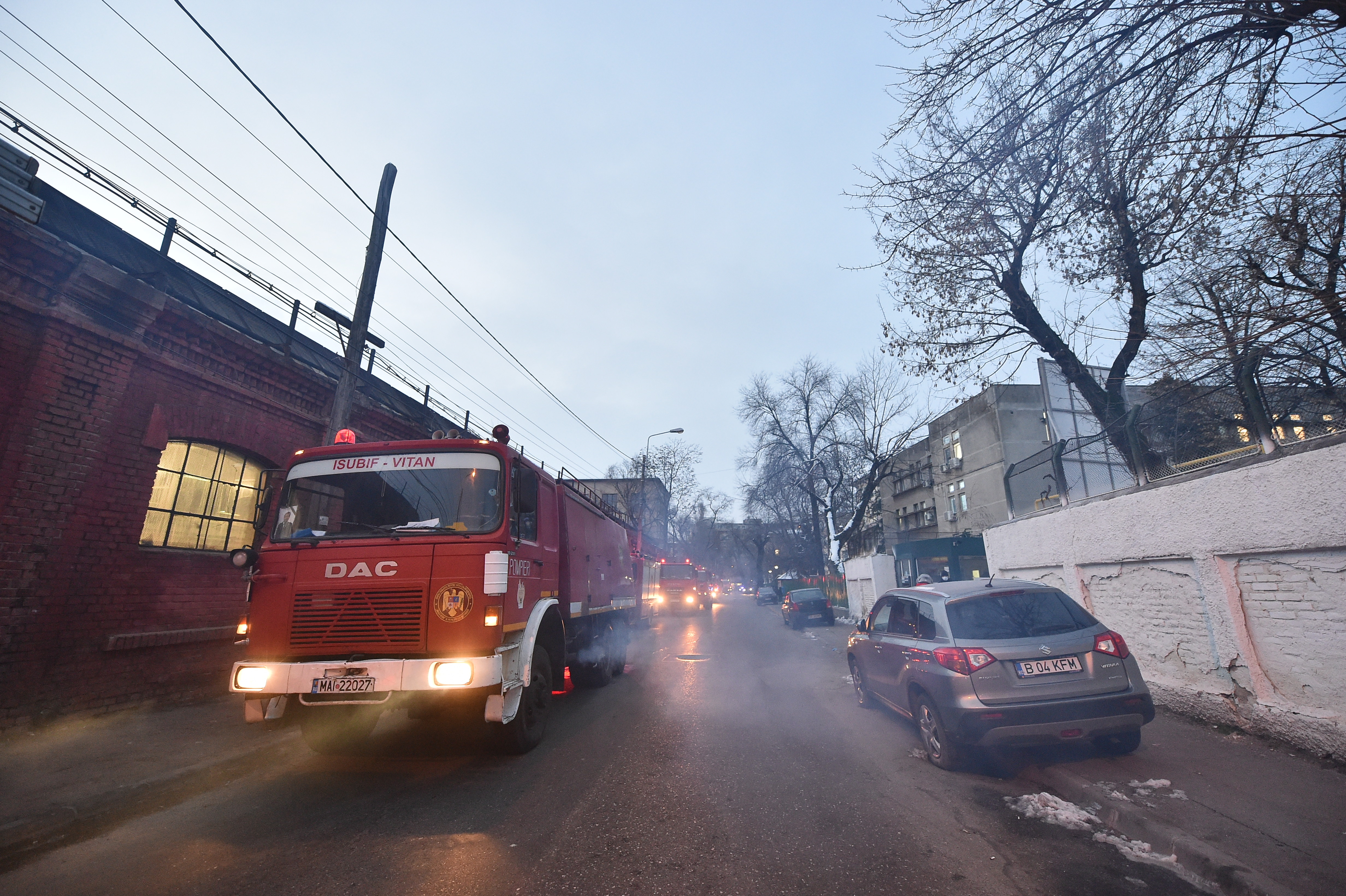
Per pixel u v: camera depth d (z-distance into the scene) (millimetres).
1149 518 6895
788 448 35469
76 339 6617
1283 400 5754
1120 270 7633
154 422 7449
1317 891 2990
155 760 5363
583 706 8523
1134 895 3160
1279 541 5277
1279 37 4145
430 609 5062
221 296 9141
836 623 24766
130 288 6957
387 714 7922
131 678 7188
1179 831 3670
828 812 4395
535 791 4961
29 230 6105
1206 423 6992
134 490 7207
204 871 3611
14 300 6090
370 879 3488
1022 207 6336
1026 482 10250
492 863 3658
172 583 7707
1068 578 8398
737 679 10664
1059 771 4887
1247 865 3246
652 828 4152
